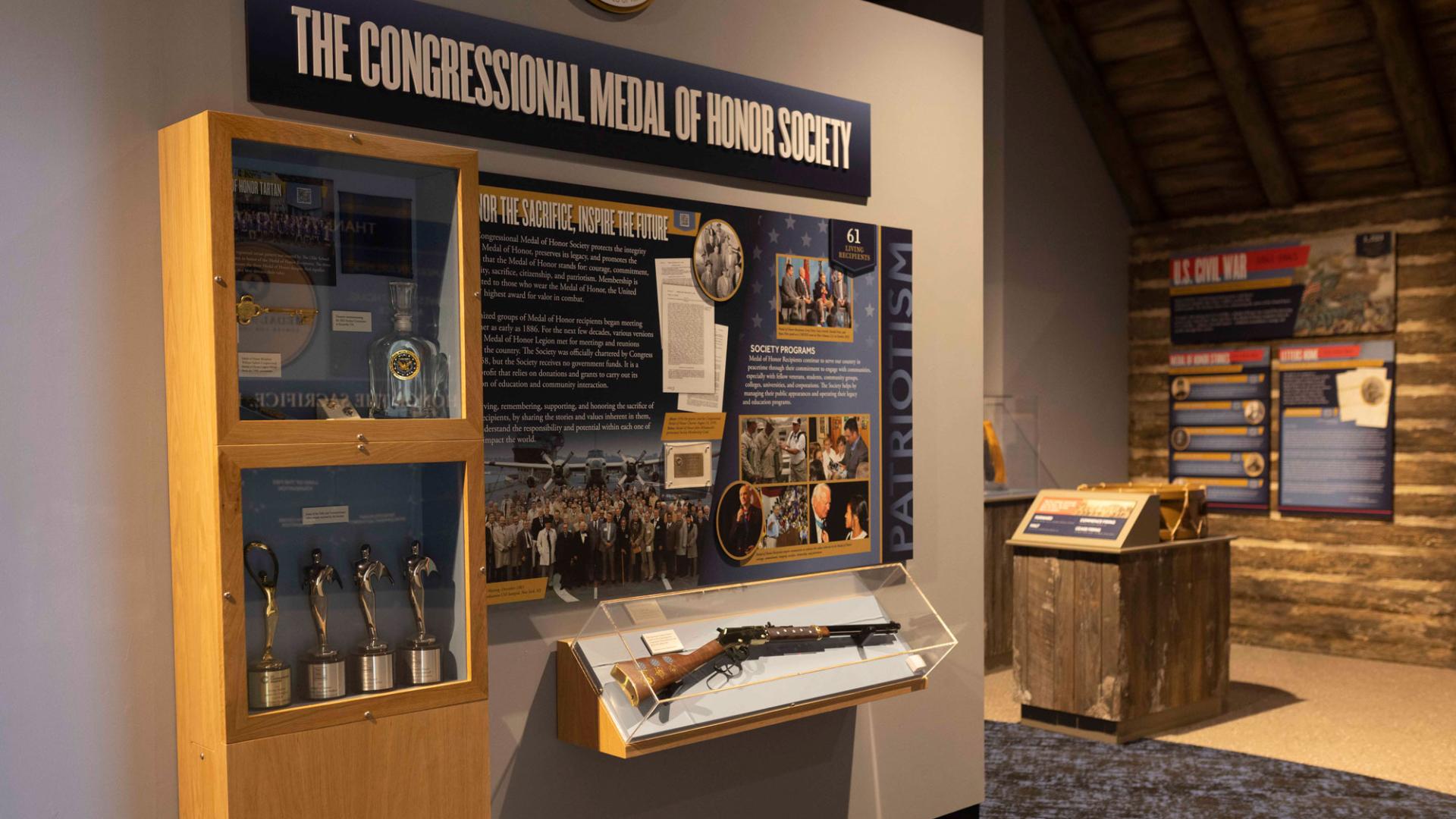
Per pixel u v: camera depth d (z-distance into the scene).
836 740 3.51
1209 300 7.34
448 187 2.33
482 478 2.35
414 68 2.55
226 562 2.03
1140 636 4.94
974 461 3.94
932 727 3.81
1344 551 6.82
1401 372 6.60
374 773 2.19
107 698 2.19
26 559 2.10
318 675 2.16
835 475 3.44
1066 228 7.20
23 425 2.10
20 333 2.09
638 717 2.68
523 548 2.74
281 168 2.12
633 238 2.95
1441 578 6.49
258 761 2.06
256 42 2.33
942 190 3.80
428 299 2.31
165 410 2.24
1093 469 7.41
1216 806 4.12
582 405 2.85
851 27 3.51
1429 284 6.51
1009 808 4.11
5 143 2.08
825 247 3.42
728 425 3.16
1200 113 6.95
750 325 3.22
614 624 2.86
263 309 2.09
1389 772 4.52
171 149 2.15
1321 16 6.19
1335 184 6.85
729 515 3.16
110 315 2.19
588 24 2.87
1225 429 7.27
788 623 3.15
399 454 2.22
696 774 3.14
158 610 2.24
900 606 3.47
